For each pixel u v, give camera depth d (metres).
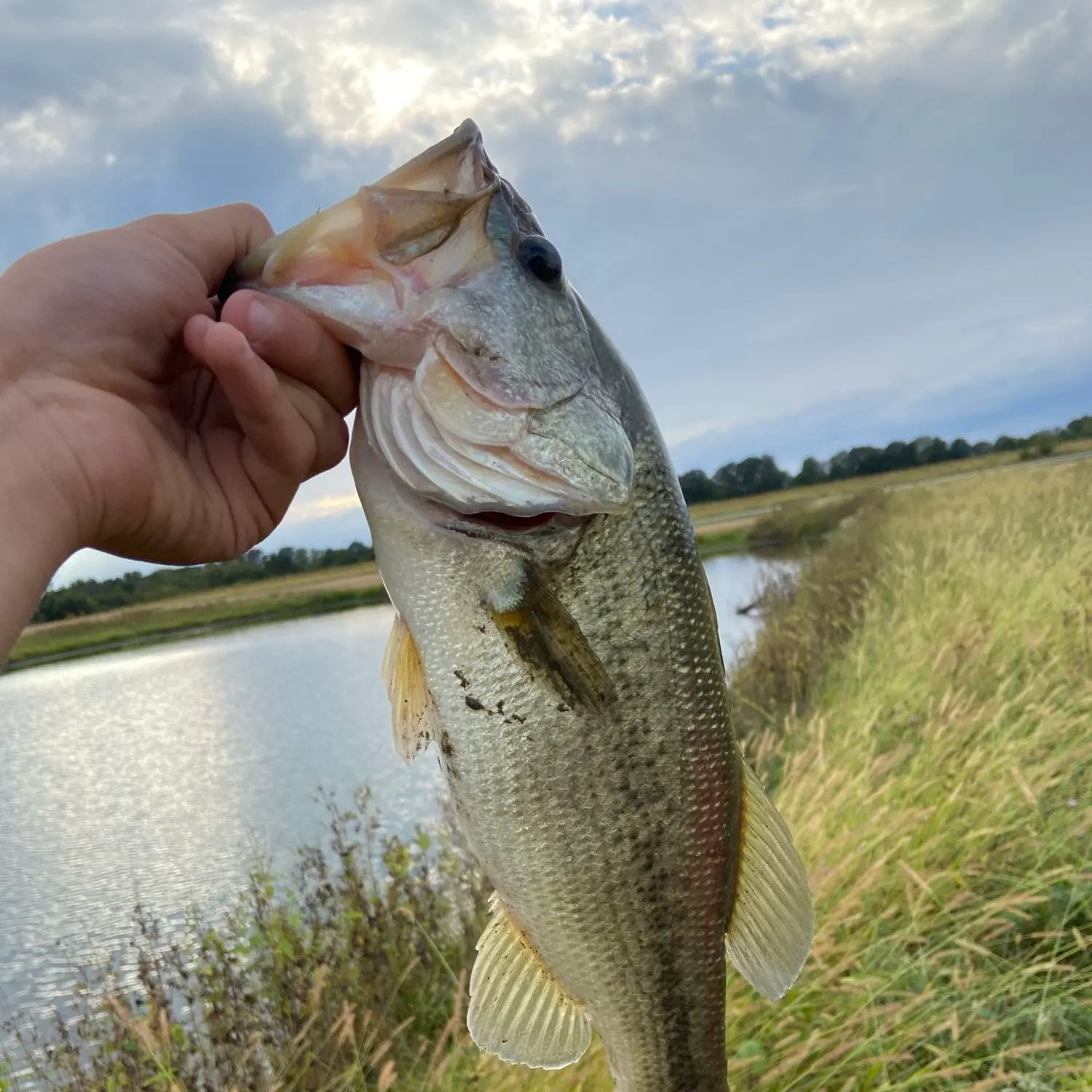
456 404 0.26
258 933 0.63
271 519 0.29
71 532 0.23
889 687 0.89
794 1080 0.45
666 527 0.30
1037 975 0.50
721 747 0.31
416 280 0.26
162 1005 0.56
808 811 0.61
